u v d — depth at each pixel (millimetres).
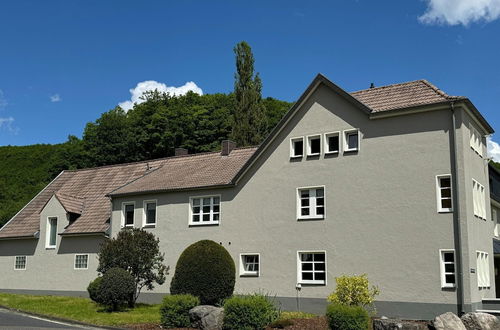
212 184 29641
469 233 22750
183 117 57688
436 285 22719
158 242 28609
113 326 21828
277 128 28047
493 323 20078
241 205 28859
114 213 33312
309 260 26484
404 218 23891
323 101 27047
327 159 26469
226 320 20141
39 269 35750
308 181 26859
